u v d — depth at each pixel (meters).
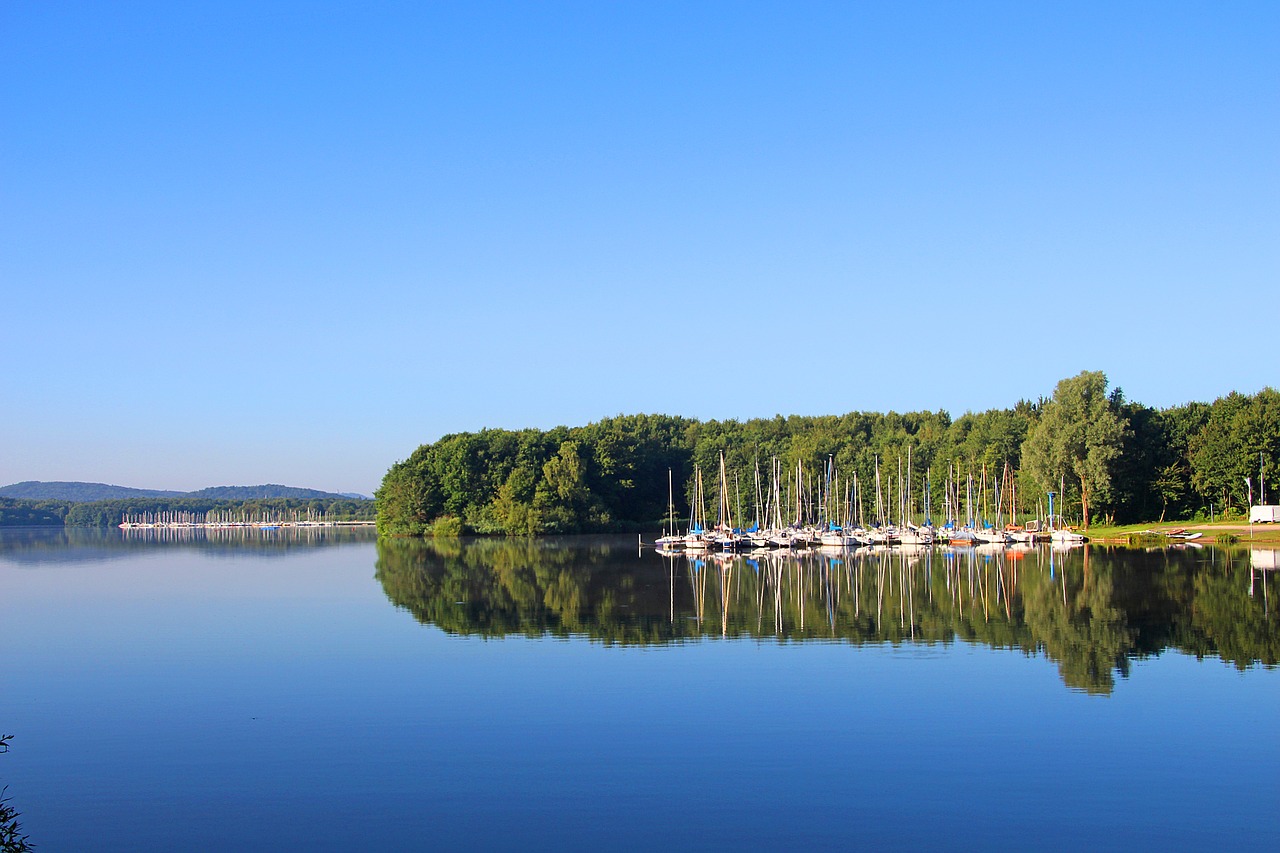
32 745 32.78
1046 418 141.12
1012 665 43.03
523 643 50.22
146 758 31.27
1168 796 26.67
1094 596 66.44
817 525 172.38
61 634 55.16
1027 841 23.94
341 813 26.34
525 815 25.95
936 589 74.44
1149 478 140.00
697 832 24.69
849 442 195.00
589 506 187.62
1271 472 128.62
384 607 66.44
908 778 28.25
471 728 33.91
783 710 35.56
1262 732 32.22
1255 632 50.38
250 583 86.06
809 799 26.73
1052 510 140.75
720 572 94.44
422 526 192.12
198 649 49.69
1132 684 38.97
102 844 24.72
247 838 24.92
